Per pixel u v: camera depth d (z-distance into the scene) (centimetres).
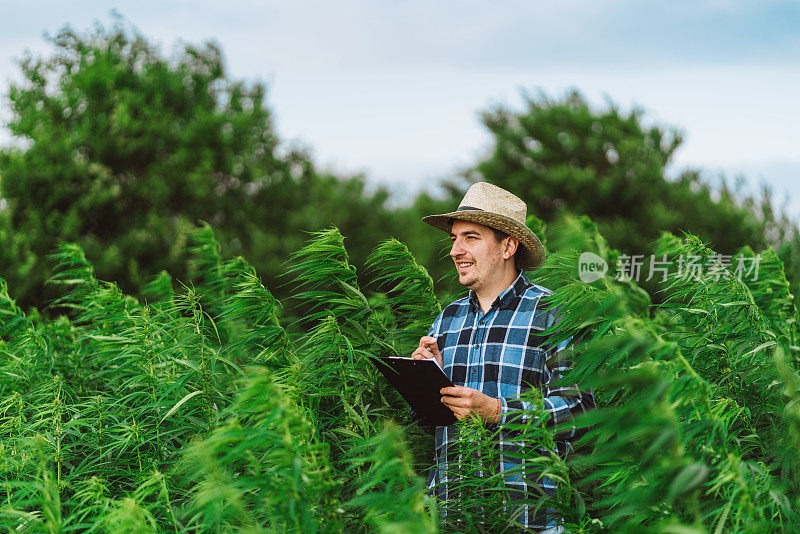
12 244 1573
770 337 320
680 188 2108
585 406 286
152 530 229
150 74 2062
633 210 2114
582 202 2175
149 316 386
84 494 270
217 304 463
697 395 220
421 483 197
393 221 2356
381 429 333
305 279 384
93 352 440
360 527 260
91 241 1666
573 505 254
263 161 2220
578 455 279
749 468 233
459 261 331
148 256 1750
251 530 205
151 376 354
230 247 1950
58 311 1474
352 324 368
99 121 1870
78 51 2039
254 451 260
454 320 338
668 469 192
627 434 191
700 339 338
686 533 177
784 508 220
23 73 1942
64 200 1733
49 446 319
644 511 225
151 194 1836
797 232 551
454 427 315
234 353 380
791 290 418
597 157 2312
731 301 345
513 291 323
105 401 360
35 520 250
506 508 273
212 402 339
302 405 305
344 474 285
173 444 349
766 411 296
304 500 212
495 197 340
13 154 1744
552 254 382
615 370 255
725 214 1803
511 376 303
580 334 276
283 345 359
